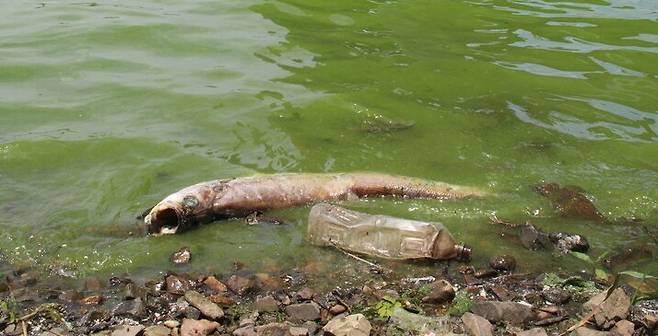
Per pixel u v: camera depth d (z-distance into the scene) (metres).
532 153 2.27
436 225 1.91
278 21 3.21
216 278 1.84
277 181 2.06
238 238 1.96
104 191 2.08
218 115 2.41
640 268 1.89
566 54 2.93
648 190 2.12
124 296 1.80
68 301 1.79
